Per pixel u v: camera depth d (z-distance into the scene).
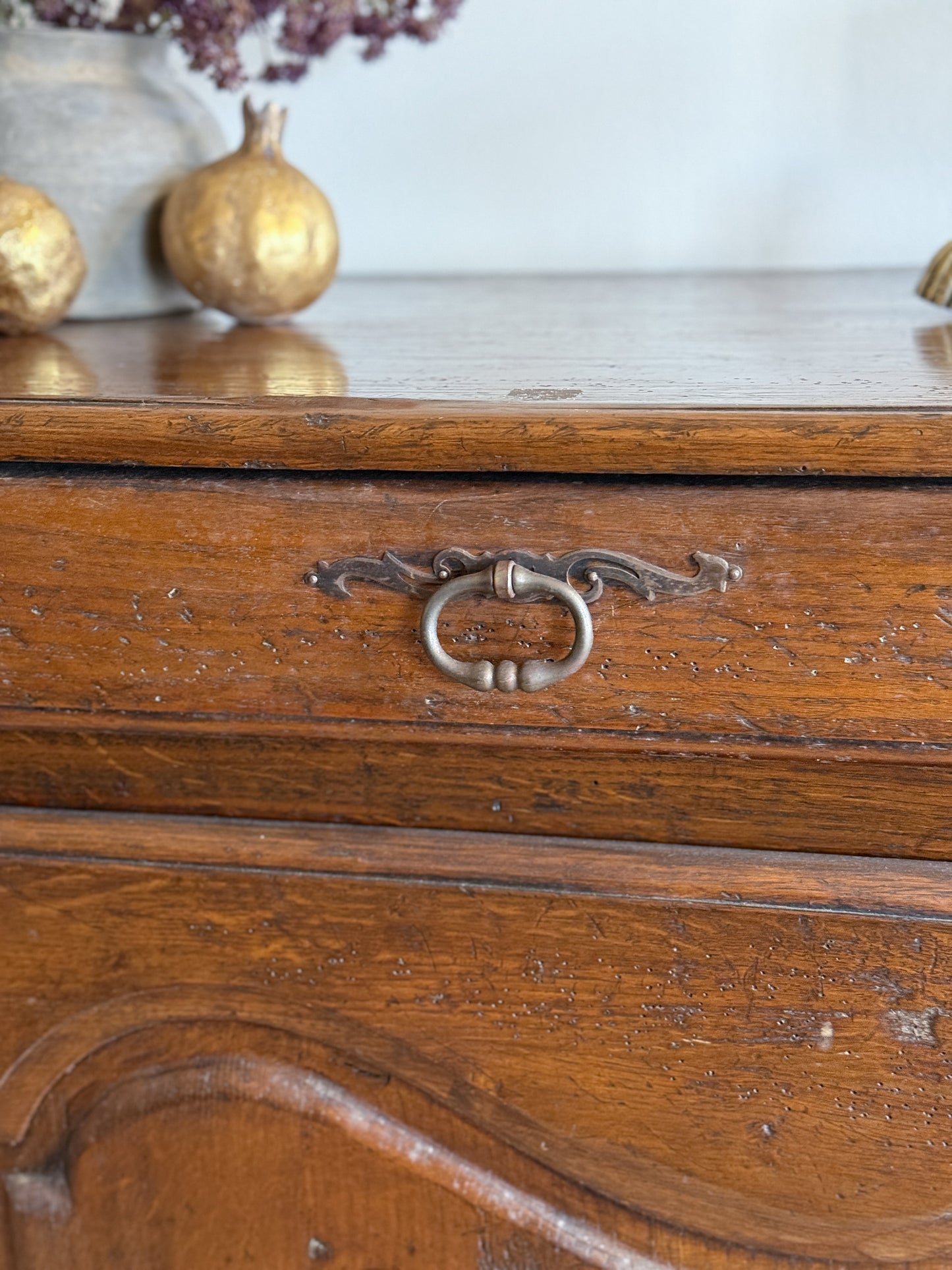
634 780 0.73
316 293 1.01
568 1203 0.78
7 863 0.78
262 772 0.76
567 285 1.21
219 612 0.72
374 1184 0.79
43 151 0.99
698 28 1.24
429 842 0.75
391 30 1.10
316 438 0.68
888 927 0.71
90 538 0.72
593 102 1.29
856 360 0.77
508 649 0.70
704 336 0.88
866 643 0.68
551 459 0.67
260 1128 0.79
